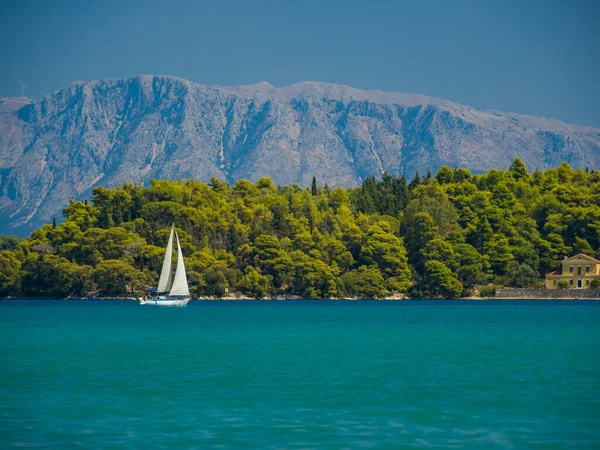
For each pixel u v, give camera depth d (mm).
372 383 152875
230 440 108875
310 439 109438
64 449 104125
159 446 105750
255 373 166125
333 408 129250
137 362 184125
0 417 122312
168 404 132250
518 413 124875
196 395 140250
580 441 108250
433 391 143750
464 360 187125
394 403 133125
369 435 111625
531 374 163000
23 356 195750
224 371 169000
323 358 192625
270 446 105812
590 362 181250
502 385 149750
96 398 137250
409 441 108438
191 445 106250
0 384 151375
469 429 114875
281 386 149500
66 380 156125
